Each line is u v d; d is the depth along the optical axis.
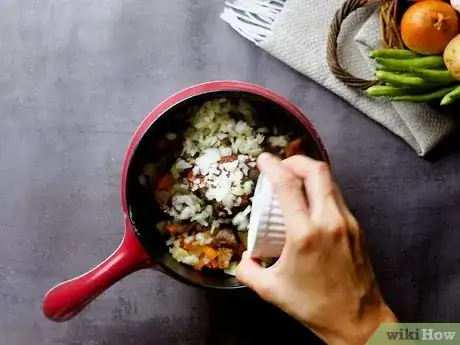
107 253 0.93
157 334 0.93
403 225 0.93
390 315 0.72
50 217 0.93
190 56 0.93
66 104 0.93
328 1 0.92
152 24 0.93
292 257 0.68
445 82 0.85
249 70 0.93
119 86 0.93
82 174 0.93
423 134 0.91
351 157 0.93
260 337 0.93
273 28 0.92
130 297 0.93
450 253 0.92
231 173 0.82
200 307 0.93
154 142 0.84
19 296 0.93
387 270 0.92
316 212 0.67
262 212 0.72
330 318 0.70
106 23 0.93
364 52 0.91
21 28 0.93
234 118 0.85
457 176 0.93
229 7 0.93
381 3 0.87
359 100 0.92
